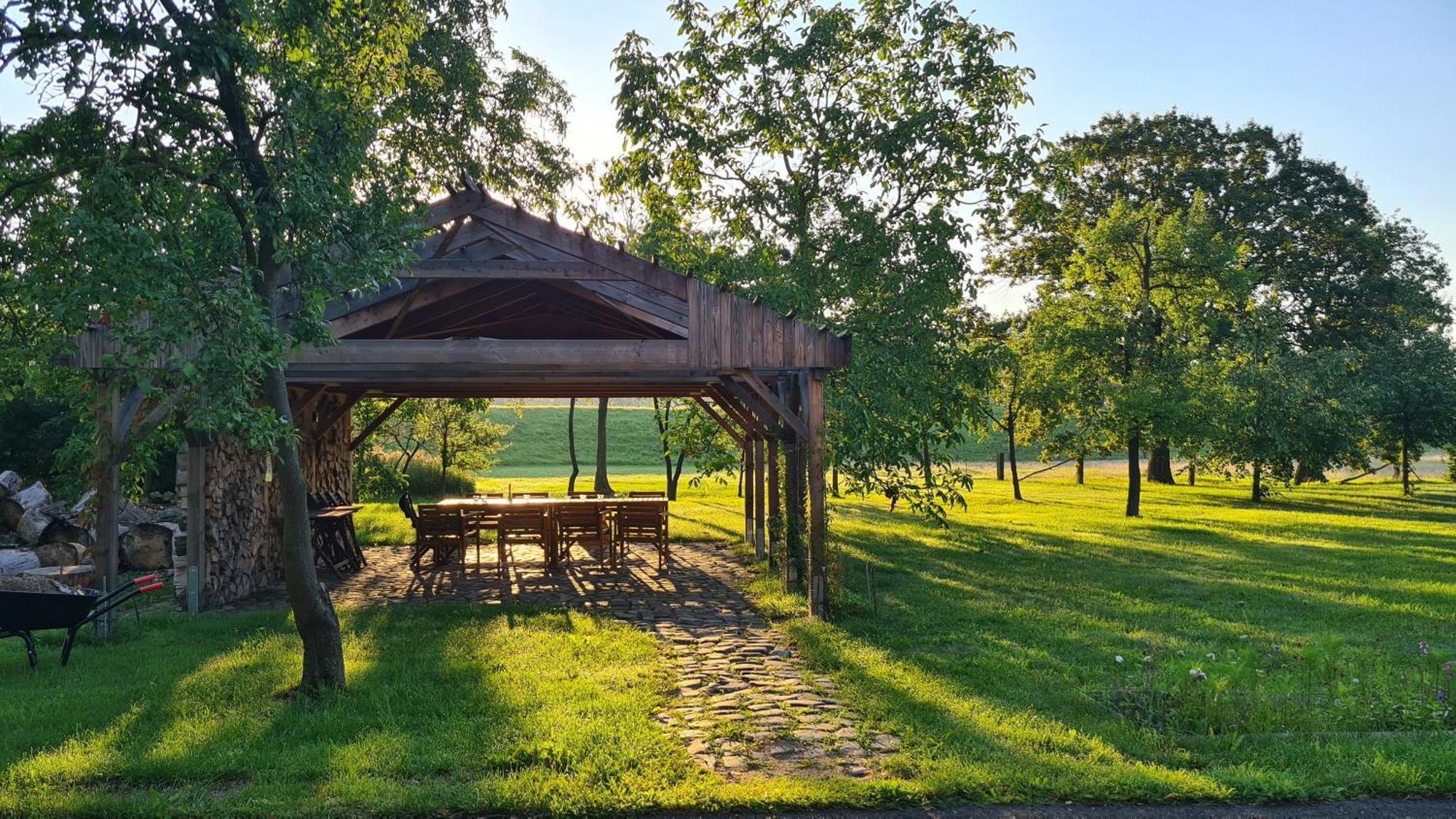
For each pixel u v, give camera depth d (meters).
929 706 6.06
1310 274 34.62
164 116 6.41
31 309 6.66
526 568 13.80
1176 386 23.23
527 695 6.25
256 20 6.47
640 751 5.07
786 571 11.27
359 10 7.91
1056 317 25.64
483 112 21.73
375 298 9.61
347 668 7.14
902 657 7.62
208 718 5.80
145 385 5.47
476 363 8.88
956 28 14.88
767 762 5.05
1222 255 24.83
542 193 24.06
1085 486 37.00
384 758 5.00
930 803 4.52
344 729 5.56
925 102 15.13
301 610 6.37
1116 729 5.62
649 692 6.40
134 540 13.30
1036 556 15.00
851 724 5.79
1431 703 5.93
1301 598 10.88
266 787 4.60
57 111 6.07
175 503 17.05
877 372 13.16
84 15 5.60
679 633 8.83
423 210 8.08
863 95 15.82
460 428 27.03
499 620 9.27
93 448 9.22
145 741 5.32
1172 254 25.23
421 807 4.35
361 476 24.45
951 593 11.24
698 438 17.81
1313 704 6.09
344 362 8.73
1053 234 33.56
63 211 6.05
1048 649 8.10
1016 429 30.11
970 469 48.56
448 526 13.11
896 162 14.76
